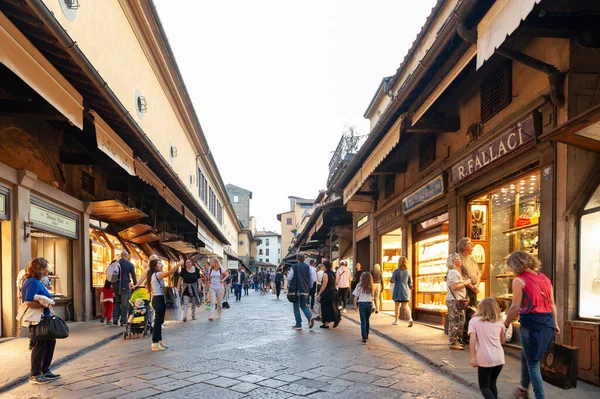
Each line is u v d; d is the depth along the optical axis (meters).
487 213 9.12
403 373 6.18
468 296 8.17
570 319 5.90
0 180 8.30
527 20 5.66
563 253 6.05
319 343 8.70
